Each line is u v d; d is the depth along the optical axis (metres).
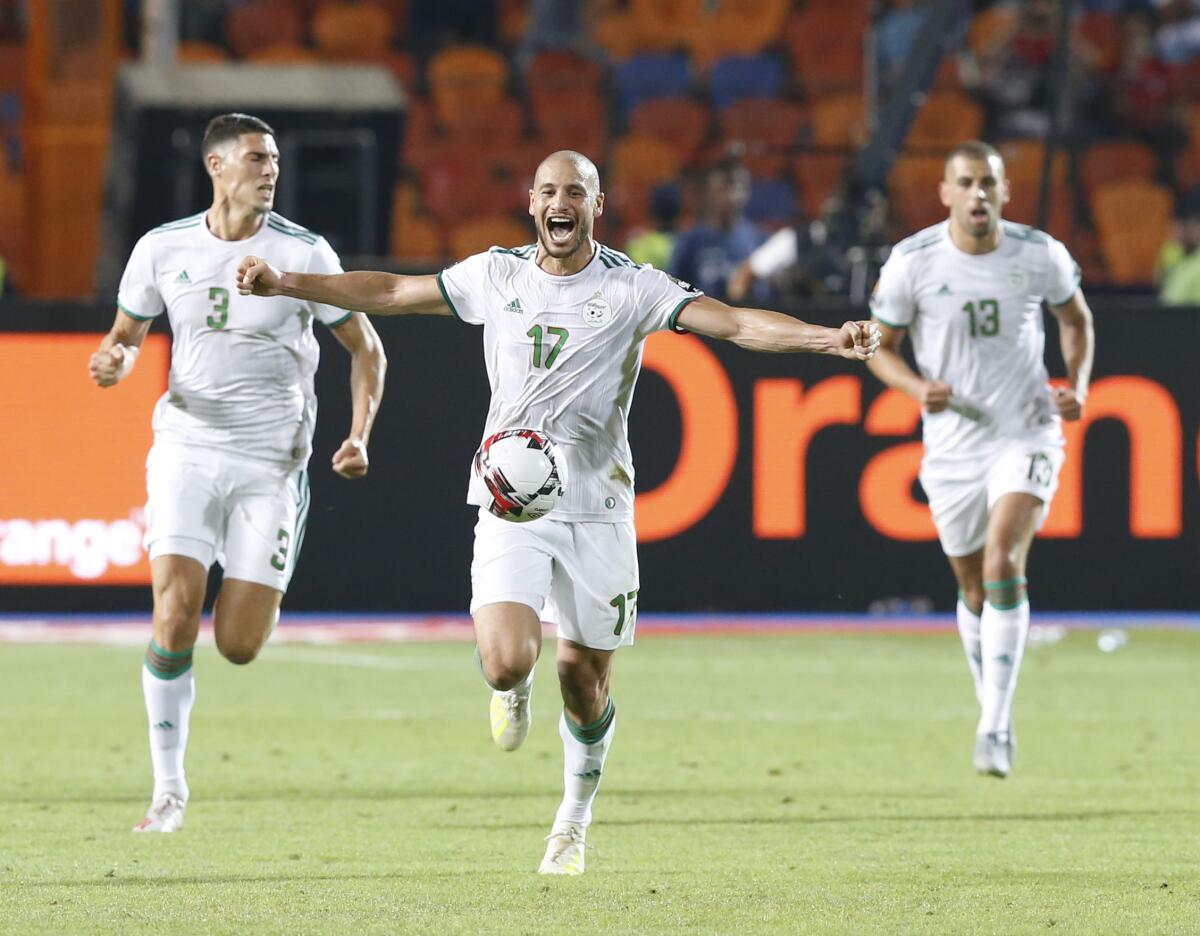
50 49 60.12
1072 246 61.16
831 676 41.69
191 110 54.16
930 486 31.88
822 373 50.59
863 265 53.94
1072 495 50.84
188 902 19.89
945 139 75.44
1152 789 28.31
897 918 19.23
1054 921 19.12
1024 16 77.38
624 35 83.88
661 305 20.98
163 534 25.09
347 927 18.64
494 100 78.81
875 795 27.75
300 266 25.73
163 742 24.86
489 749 32.19
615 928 18.66
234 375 25.48
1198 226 62.81
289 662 43.53
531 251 21.47
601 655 21.58
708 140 77.62
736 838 24.25
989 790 28.23
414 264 48.72
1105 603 51.00
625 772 29.86
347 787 28.31
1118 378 50.56
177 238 25.64
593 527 21.36
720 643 47.06
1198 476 50.75
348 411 50.16
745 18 83.88
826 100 78.12
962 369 31.31
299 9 83.06
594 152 77.19
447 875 21.61
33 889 20.61
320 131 54.78
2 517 49.34
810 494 50.75
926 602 51.09
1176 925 18.95
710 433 50.53
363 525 50.53
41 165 59.94
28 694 38.16
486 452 20.92
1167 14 83.12
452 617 50.88
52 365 49.22
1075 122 67.75
